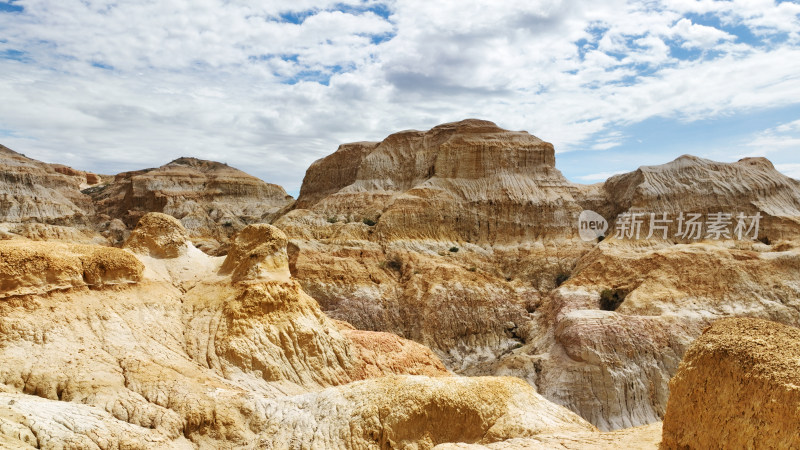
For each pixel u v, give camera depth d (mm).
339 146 128625
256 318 39625
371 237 94500
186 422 28703
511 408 30469
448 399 30266
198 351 36594
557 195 104625
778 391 17250
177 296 40938
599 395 56125
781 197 91625
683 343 59938
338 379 40688
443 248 95062
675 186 93188
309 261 83188
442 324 76188
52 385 28172
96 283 36062
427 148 116062
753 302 65188
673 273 70438
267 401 31938
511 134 113062
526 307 82375
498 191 103312
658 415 55312
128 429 26062
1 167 121875
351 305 77375
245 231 45281
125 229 128125
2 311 30422
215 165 183875
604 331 60656
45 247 34969
